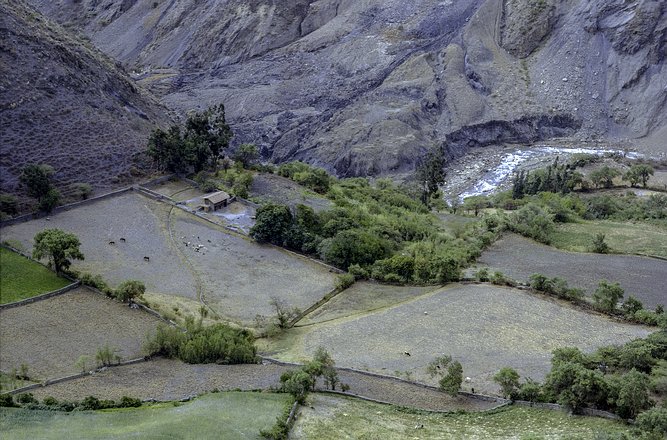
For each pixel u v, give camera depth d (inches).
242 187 5413.4
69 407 2556.6
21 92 5644.7
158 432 2269.9
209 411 2480.3
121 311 3572.8
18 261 3986.2
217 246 4586.6
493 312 3641.7
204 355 3112.7
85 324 3408.0
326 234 4697.3
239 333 3319.4
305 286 4099.4
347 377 2970.0
